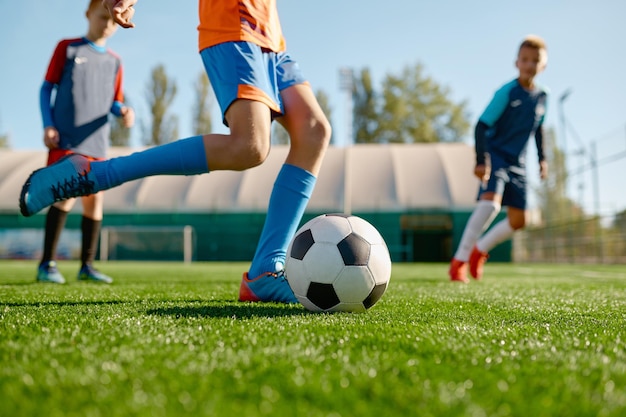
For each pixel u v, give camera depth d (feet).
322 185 63.16
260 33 7.59
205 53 7.61
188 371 3.44
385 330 5.25
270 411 2.68
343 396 2.95
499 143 15.85
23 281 14.56
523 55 15.28
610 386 3.22
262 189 63.87
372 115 128.47
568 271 29.45
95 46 13.61
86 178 7.45
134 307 7.35
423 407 2.79
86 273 14.60
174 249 62.54
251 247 62.08
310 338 4.74
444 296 10.21
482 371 3.57
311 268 6.84
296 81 8.42
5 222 63.46
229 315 6.45
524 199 16.19
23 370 3.42
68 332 4.87
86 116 13.30
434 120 125.29
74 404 2.77
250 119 7.17
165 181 66.85
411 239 61.67
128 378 3.25
